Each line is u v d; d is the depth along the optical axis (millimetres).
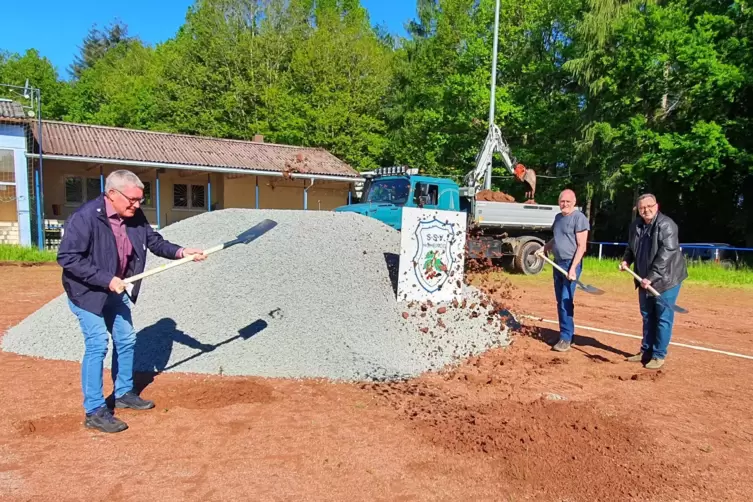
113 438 3674
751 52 18562
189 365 5086
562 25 24531
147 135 23219
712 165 18812
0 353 5746
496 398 4660
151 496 2955
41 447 3520
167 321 5695
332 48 31297
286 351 5285
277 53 32469
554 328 7844
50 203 21031
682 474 3408
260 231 4402
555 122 24000
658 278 5656
